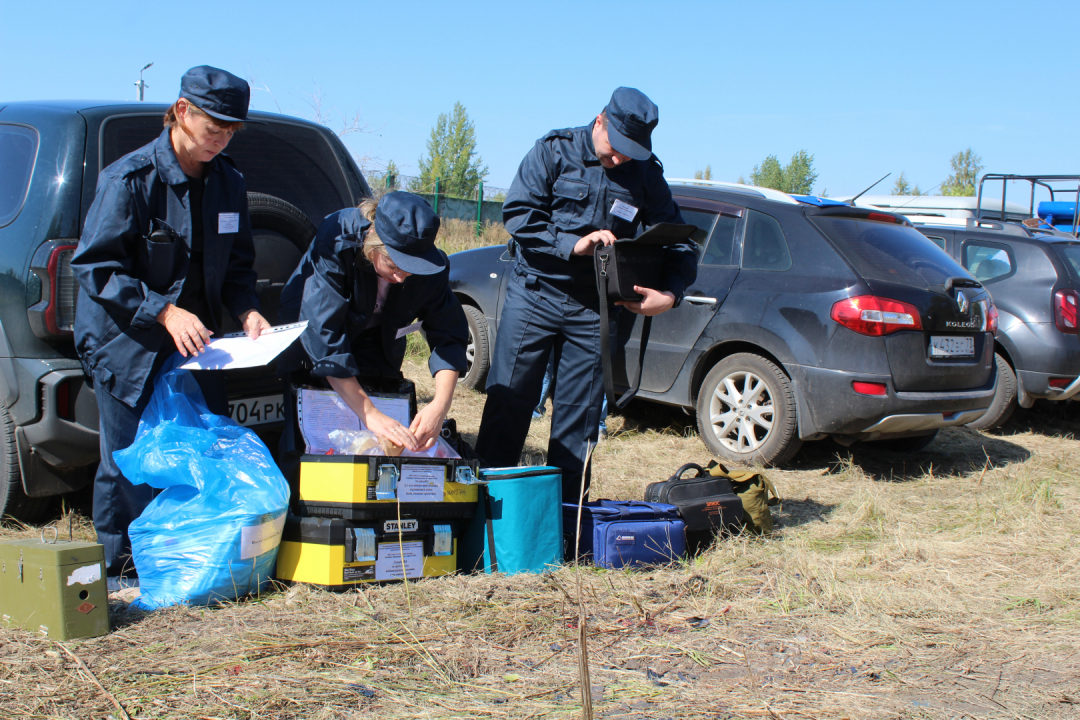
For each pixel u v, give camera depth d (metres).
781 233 5.67
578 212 3.66
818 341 5.30
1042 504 4.77
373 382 3.54
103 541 3.16
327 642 2.61
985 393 5.70
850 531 4.29
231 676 2.37
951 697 2.49
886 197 12.88
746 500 4.11
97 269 2.84
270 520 2.96
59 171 3.43
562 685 2.45
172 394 3.04
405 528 3.19
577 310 3.75
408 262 2.89
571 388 3.85
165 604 2.87
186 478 2.92
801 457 6.10
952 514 4.69
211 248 3.09
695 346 5.89
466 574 3.40
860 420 5.22
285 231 3.94
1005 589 3.45
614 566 3.53
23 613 2.63
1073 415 8.32
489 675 2.49
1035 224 11.38
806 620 3.05
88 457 3.46
